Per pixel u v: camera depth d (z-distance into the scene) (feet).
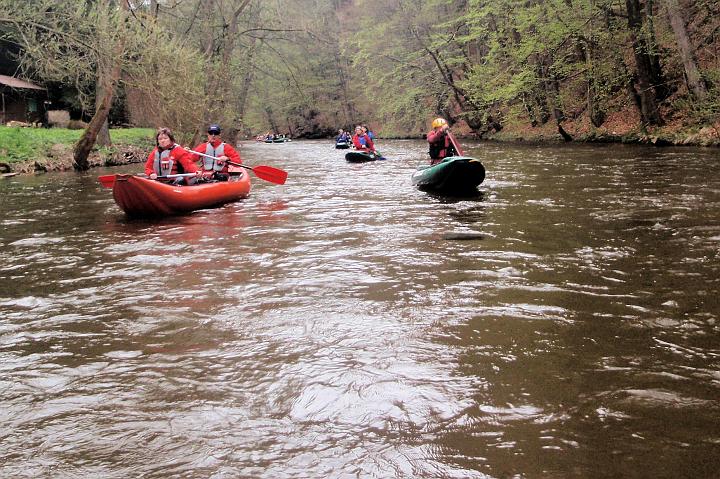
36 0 49.16
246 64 94.84
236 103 100.12
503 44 93.15
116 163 68.18
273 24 92.73
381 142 131.34
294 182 41.63
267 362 9.54
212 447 6.98
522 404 7.83
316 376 8.92
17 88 96.32
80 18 49.29
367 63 124.36
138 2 63.46
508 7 89.66
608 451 6.64
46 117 103.96
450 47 116.06
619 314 11.34
